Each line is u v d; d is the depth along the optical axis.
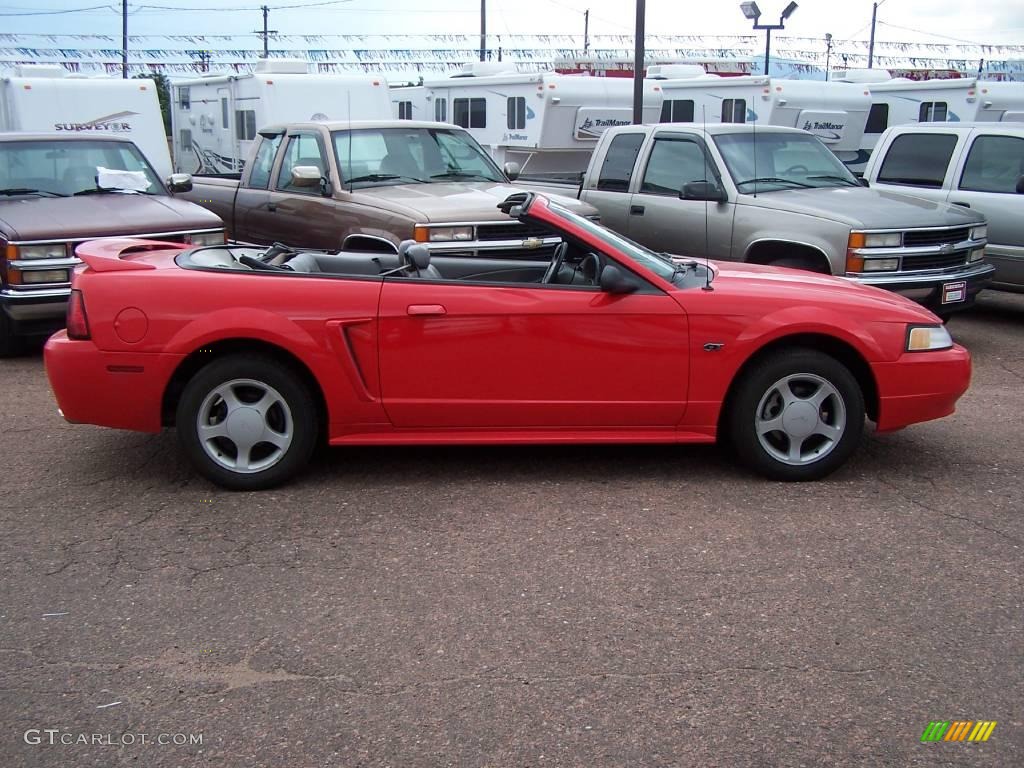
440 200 8.09
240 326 4.87
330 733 3.10
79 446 5.88
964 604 3.90
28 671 3.44
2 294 7.75
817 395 5.14
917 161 10.21
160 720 3.17
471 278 6.05
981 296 11.95
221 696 3.30
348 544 4.45
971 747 3.03
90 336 4.92
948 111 17.47
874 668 3.45
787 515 4.78
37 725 3.14
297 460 5.06
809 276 5.75
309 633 3.69
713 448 5.79
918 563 4.26
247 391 5.03
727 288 5.20
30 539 4.52
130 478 5.31
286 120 16.28
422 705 3.24
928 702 3.25
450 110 19.30
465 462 5.53
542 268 6.17
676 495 5.04
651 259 5.40
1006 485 5.22
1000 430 6.24
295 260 5.51
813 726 3.12
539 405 5.08
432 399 5.04
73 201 8.63
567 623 3.75
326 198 8.85
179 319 4.89
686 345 5.04
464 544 4.45
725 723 3.14
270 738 3.08
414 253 5.38
